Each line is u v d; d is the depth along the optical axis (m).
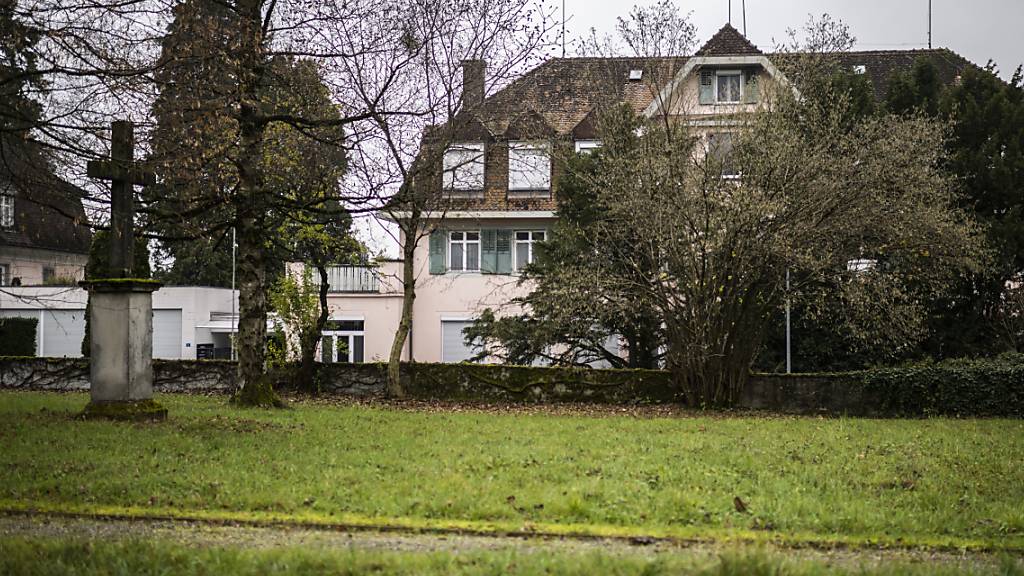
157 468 12.83
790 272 26.56
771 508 10.94
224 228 24.78
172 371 31.52
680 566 7.82
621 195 26.81
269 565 7.87
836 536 9.78
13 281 47.72
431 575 7.63
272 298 31.80
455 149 29.08
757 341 27.56
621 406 28.42
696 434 19.00
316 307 31.64
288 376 31.38
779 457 15.21
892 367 27.89
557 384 29.36
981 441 18.67
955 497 12.03
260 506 10.73
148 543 8.48
